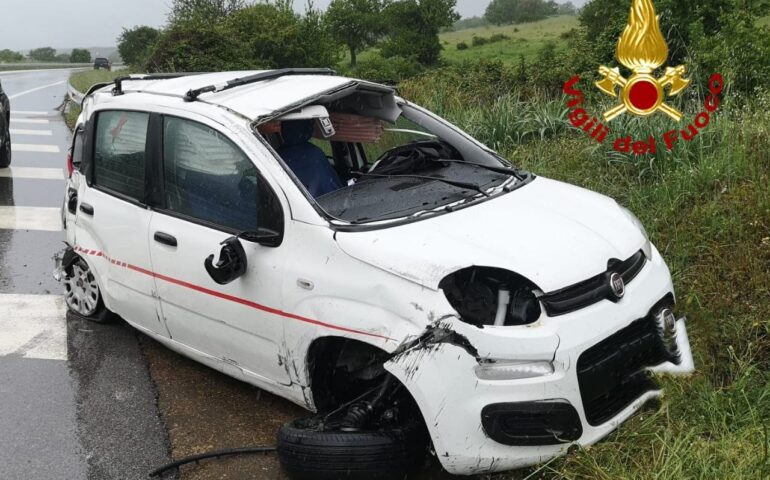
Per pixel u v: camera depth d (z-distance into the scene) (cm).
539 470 304
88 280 529
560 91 1050
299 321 339
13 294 602
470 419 293
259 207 361
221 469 360
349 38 5006
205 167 394
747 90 789
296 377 353
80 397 436
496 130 806
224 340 388
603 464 310
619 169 652
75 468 366
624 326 315
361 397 338
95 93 511
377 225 343
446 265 309
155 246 416
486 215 356
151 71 1839
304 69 473
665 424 334
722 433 325
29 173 1081
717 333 401
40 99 2609
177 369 468
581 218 368
